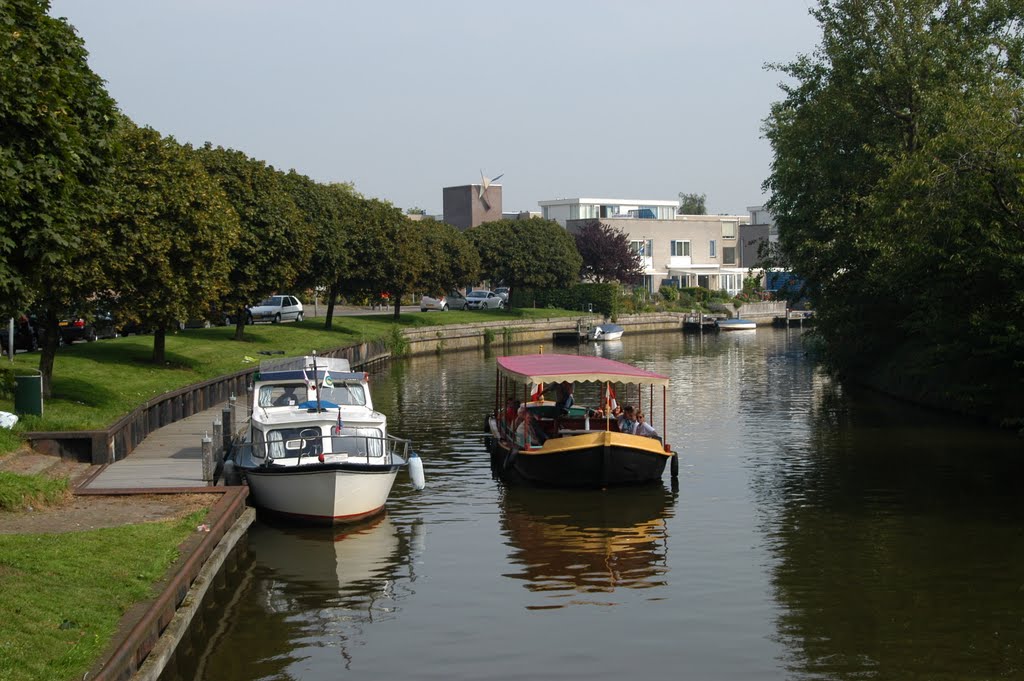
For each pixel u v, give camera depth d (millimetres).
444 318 74000
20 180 14617
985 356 31031
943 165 27078
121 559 13758
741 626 14812
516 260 83375
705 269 116375
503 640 14383
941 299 30344
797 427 33156
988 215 27766
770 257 45594
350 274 56656
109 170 19156
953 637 14203
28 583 11969
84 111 18328
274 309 61844
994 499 22203
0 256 14781
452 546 19266
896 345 42125
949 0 36219
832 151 37938
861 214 36938
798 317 99125
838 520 20750
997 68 34844
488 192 118000
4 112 14906
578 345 75438
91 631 10945
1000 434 30516
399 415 36188
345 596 16328
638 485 24359
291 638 14492
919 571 17203
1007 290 28719
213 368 36031
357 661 13625
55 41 17453
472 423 34156
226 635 14602
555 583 16969
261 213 41562
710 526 20547
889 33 36281
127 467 21375
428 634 14625
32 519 16188
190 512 17078
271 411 22797
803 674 13031
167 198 29766
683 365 57562
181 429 27359
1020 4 34500
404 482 25062
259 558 18453
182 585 13602
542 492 23812
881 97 36688
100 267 25297
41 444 21203
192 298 31062
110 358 33281
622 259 98562
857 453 28062
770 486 24125
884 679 12867
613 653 13836
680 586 16703
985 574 16969
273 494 20391
